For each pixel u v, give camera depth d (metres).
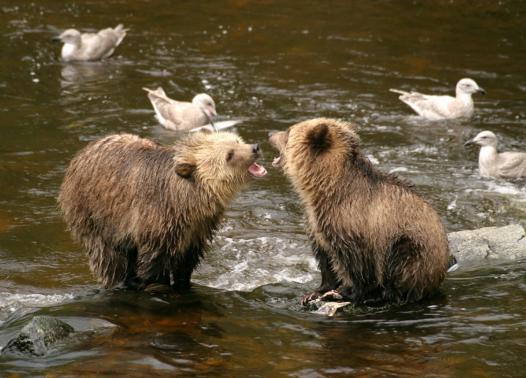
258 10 36.97
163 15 36.22
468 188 21.47
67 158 22.67
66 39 30.84
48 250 17.62
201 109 25.23
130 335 13.45
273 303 15.12
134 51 32.12
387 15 36.62
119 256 15.34
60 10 36.50
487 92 28.77
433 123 26.08
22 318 13.89
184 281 15.64
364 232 14.59
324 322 14.27
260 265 17.16
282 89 28.45
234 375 12.25
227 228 18.89
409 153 23.73
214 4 37.78
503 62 31.47
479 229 18.12
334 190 14.62
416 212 14.80
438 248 14.90
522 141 24.83
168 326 13.83
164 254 14.88
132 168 14.98
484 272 16.56
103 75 29.67
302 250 17.89
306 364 12.63
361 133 25.06
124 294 15.13
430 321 14.28
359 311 14.83
